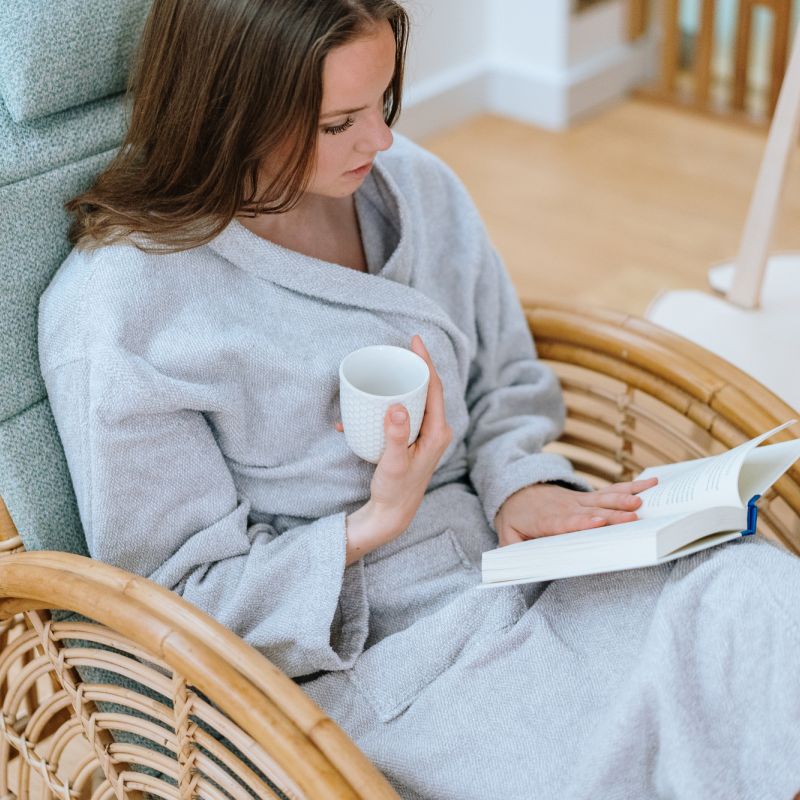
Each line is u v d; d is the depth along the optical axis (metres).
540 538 1.05
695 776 0.86
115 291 0.97
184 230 0.98
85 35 1.02
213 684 0.82
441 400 1.00
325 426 1.07
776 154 1.44
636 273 2.54
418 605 1.11
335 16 0.88
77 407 0.99
